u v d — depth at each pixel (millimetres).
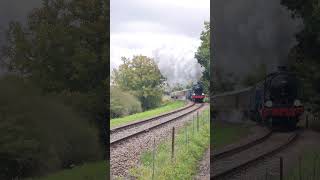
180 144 17156
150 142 16734
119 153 15422
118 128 17547
